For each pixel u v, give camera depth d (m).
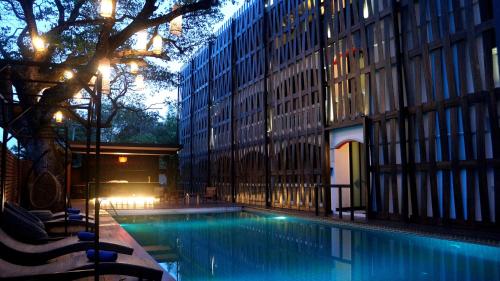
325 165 14.13
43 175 10.79
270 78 18.19
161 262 7.19
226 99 23.06
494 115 8.60
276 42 17.80
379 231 9.89
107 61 7.22
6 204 7.14
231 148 21.86
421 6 10.39
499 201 8.49
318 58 14.73
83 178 23.25
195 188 27.56
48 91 8.95
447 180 9.67
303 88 15.77
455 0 9.48
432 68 10.17
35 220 7.35
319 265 6.82
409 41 10.92
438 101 9.88
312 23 15.08
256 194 18.98
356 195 15.68
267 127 18.30
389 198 11.43
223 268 6.66
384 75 11.71
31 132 10.55
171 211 15.55
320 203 14.38
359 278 5.88
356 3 12.78
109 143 20.61
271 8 18.30
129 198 20.81
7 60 4.04
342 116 13.47
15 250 4.81
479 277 5.72
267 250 8.29
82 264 4.19
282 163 17.00
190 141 28.92
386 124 11.53
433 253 7.57
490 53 8.74
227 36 23.08
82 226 9.05
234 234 10.59
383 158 11.59
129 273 4.29
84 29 11.29
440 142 9.93
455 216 9.51
